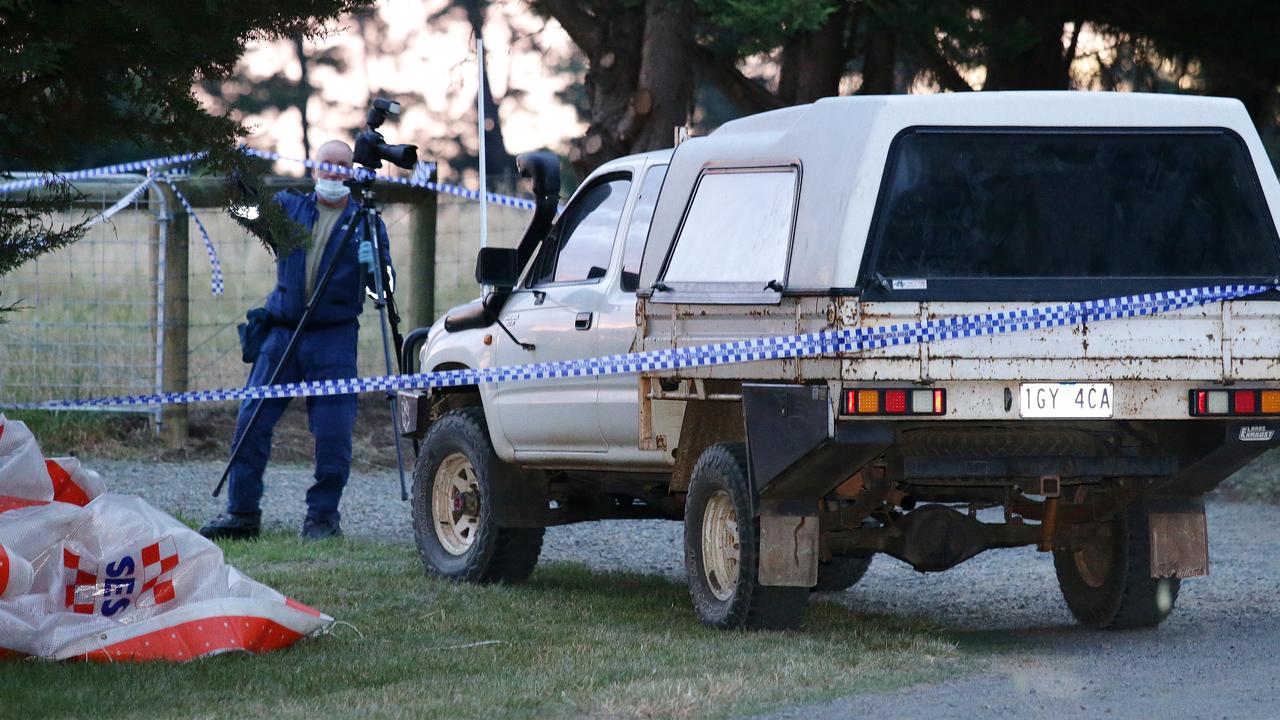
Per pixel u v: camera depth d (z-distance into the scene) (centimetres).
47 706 1672
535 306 2633
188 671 1844
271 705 1706
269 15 1914
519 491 2722
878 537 2227
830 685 1836
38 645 1877
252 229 2178
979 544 2236
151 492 4059
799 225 2059
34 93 1872
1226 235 2109
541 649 2048
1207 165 2114
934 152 2039
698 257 2219
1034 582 2831
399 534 3481
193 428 5028
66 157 1989
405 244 6712
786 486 2069
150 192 4822
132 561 1945
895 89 5162
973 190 2041
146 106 1977
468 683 1828
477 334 2780
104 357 5184
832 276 1984
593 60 4875
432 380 2405
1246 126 2131
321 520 3338
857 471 2181
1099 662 2017
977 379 1969
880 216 2000
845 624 2319
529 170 2725
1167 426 2178
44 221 2069
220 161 2056
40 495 1980
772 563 2106
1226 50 4816
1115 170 2083
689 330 2192
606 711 1695
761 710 1708
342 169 3297
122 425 4966
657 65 4741
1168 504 2261
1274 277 2073
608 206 2564
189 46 1870
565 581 2808
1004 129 2055
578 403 2506
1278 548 3244
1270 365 2038
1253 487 4244
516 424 2656
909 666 1959
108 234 5234
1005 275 2038
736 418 2338
